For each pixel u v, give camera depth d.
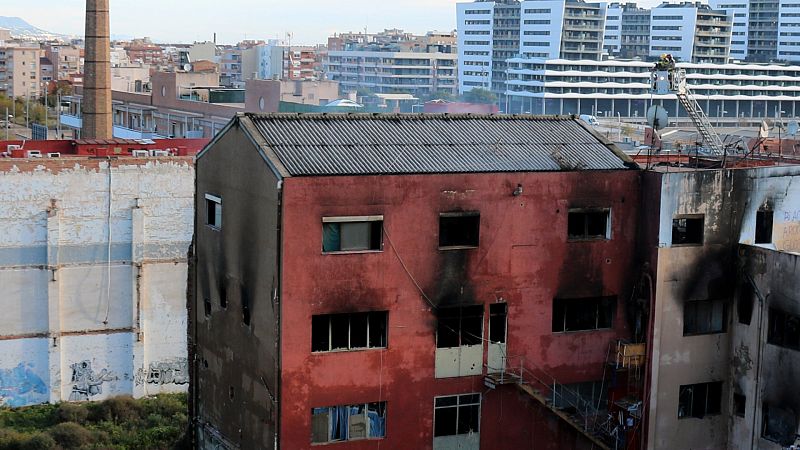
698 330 44.62
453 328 41.50
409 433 41.12
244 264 42.28
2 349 64.25
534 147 44.56
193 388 49.03
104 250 66.06
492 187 41.28
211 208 46.00
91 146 78.12
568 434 43.59
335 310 39.44
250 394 42.41
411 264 40.38
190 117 137.50
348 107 148.00
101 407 64.44
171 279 68.06
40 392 65.62
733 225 44.19
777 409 42.81
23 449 57.56
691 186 43.12
